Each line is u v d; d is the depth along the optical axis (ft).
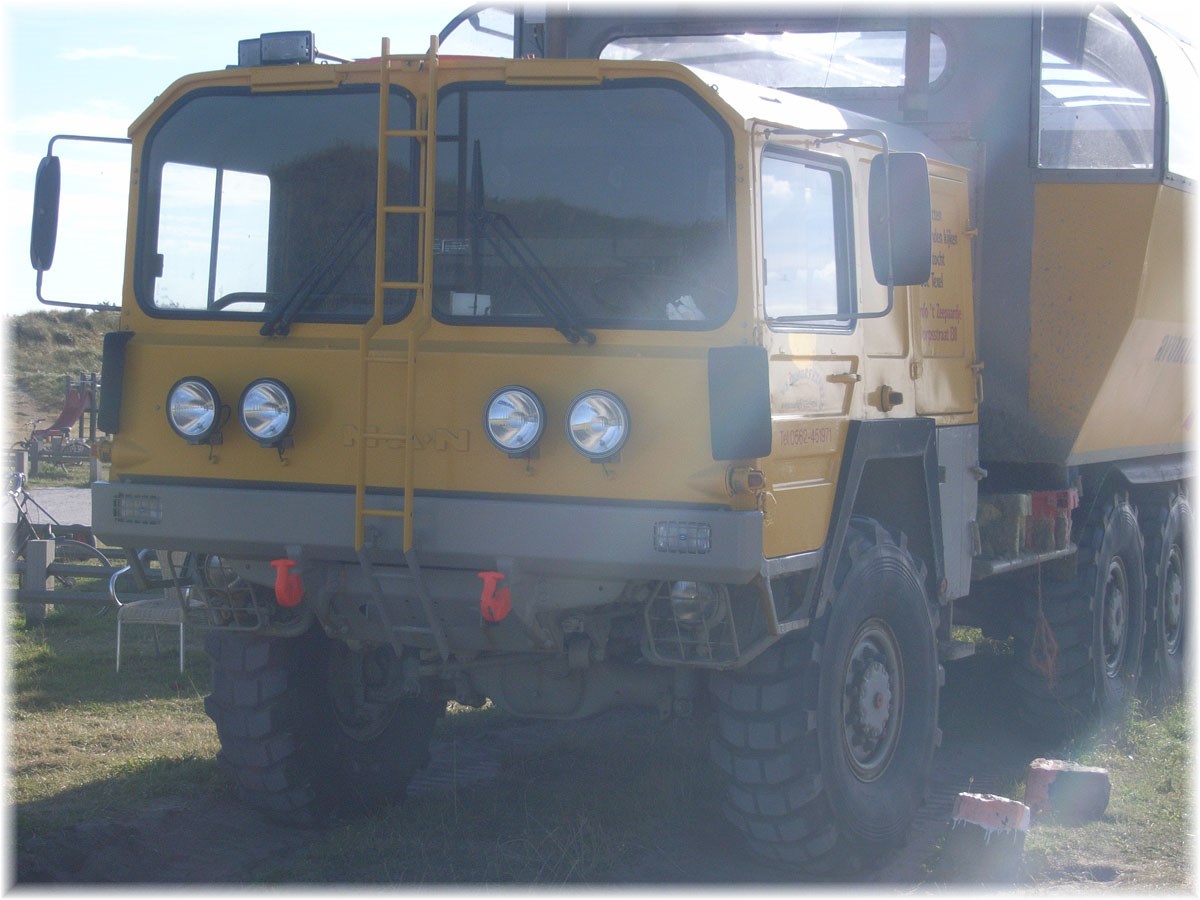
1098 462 28.76
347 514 17.97
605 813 21.03
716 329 16.92
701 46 27.14
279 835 21.11
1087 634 27.55
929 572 22.17
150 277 19.51
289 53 19.20
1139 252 25.40
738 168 17.01
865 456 19.48
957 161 25.45
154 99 19.57
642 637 17.97
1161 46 28.45
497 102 18.08
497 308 17.84
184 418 18.53
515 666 19.92
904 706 21.18
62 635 35.60
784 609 18.39
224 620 20.27
